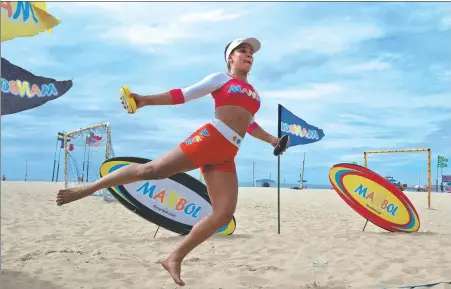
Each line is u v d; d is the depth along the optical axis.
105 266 5.10
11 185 27.89
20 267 4.96
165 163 3.00
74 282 4.39
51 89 7.59
